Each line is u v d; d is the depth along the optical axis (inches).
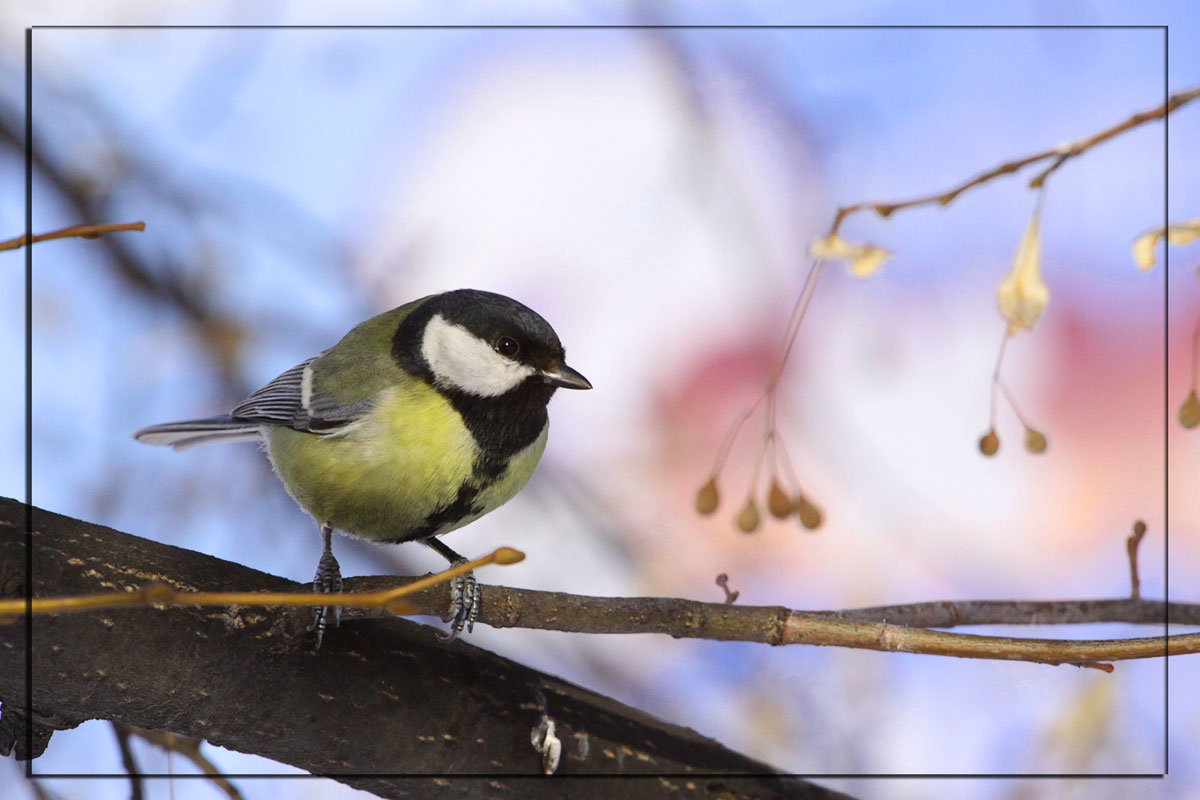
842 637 220.2
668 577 409.7
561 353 297.6
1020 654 210.4
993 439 236.8
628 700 384.2
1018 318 205.2
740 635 225.6
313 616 206.8
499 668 239.9
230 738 209.0
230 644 201.5
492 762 228.8
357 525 304.3
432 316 297.6
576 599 226.5
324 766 218.7
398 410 286.5
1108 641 206.5
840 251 197.3
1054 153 189.8
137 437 340.5
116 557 196.2
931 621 273.6
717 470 250.5
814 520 249.9
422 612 226.2
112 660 190.2
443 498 294.5
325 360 307.4
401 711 220.5
